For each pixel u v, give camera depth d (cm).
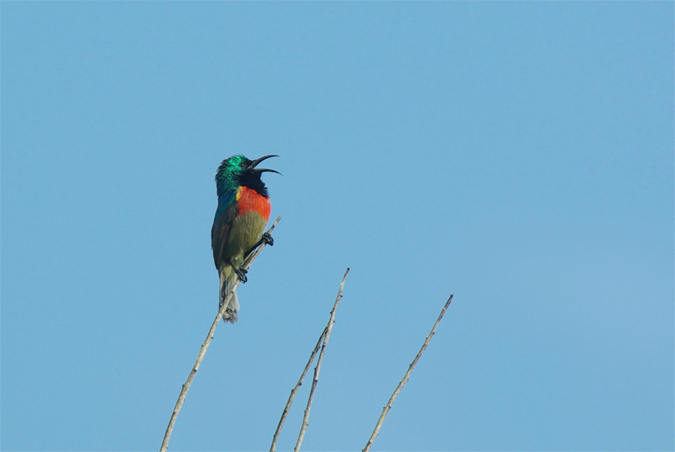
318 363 665
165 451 625
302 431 636
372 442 624
